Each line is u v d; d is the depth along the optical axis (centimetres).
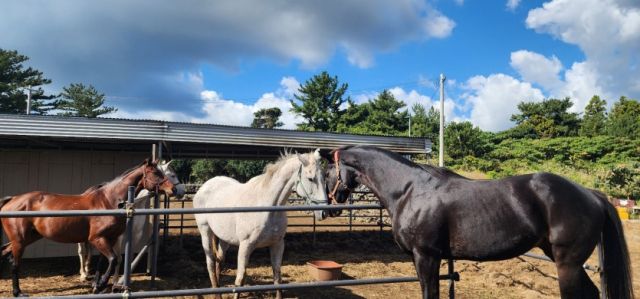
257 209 287
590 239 274
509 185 292
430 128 3369
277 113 4728
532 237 282
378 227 1230
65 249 800
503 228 282
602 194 302
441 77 1541
